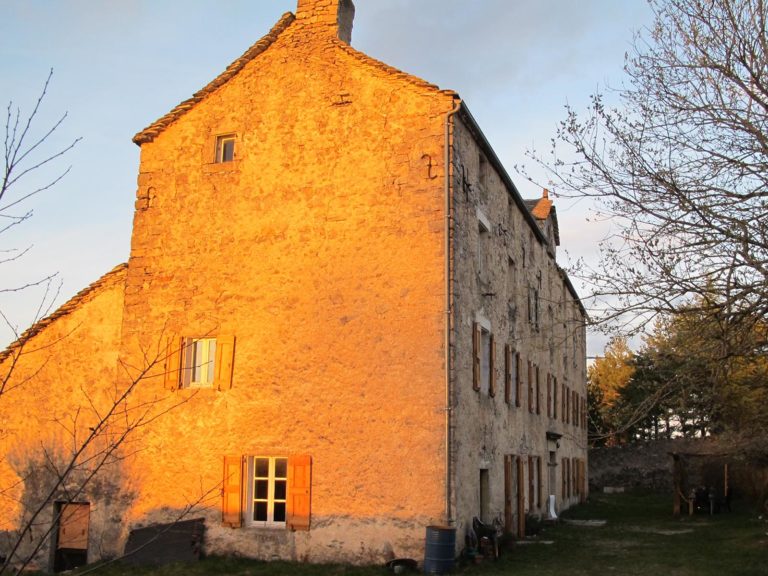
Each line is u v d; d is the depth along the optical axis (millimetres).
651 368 10867
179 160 17156
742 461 26891
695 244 9383
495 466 17734
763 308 9211
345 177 15805
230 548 14945
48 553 15844
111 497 15859
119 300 16984
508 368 19734
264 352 15633
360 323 15109
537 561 15641
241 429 15422
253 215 16328
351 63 16266
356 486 14445
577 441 35438
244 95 16953
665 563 15594
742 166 9625
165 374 16078
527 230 23812
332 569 13750
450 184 15133
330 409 14930
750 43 9727
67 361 16906
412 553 13852
